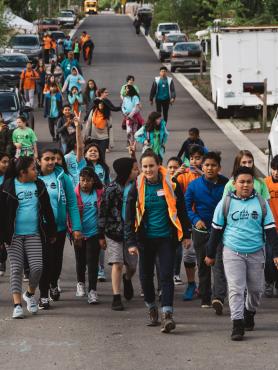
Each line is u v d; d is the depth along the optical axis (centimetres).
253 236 2136
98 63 13088
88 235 2581
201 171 2700
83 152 3055
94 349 2025
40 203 2373
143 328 2241
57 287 2602
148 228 2212
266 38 7306
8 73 9556
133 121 5584
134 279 2902
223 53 7338
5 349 2030
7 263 3197
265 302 2600
